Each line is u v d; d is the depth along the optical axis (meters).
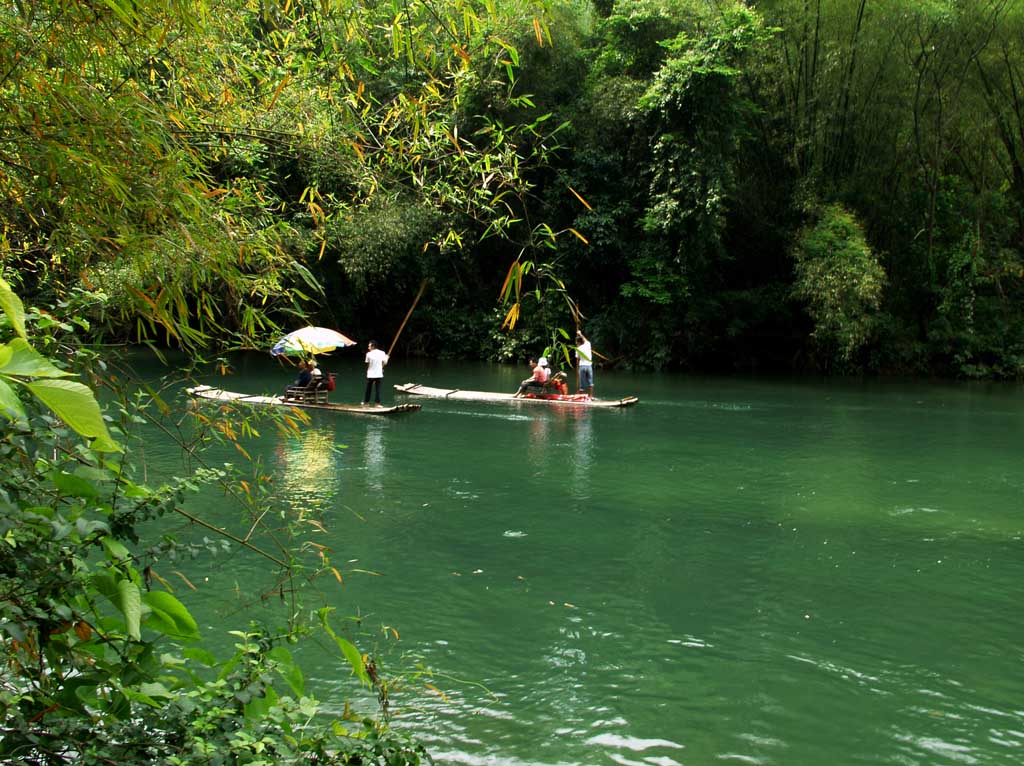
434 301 33.84
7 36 1.99
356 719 2.60
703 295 30.50
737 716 4.92
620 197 30.55
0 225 2.36
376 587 6.91
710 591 7.05
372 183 3.31
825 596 6.99
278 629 2.62
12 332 1.95
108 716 2.06
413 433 15.18
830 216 27.58
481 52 2.98
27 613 1.80
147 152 2.16
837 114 28.92
